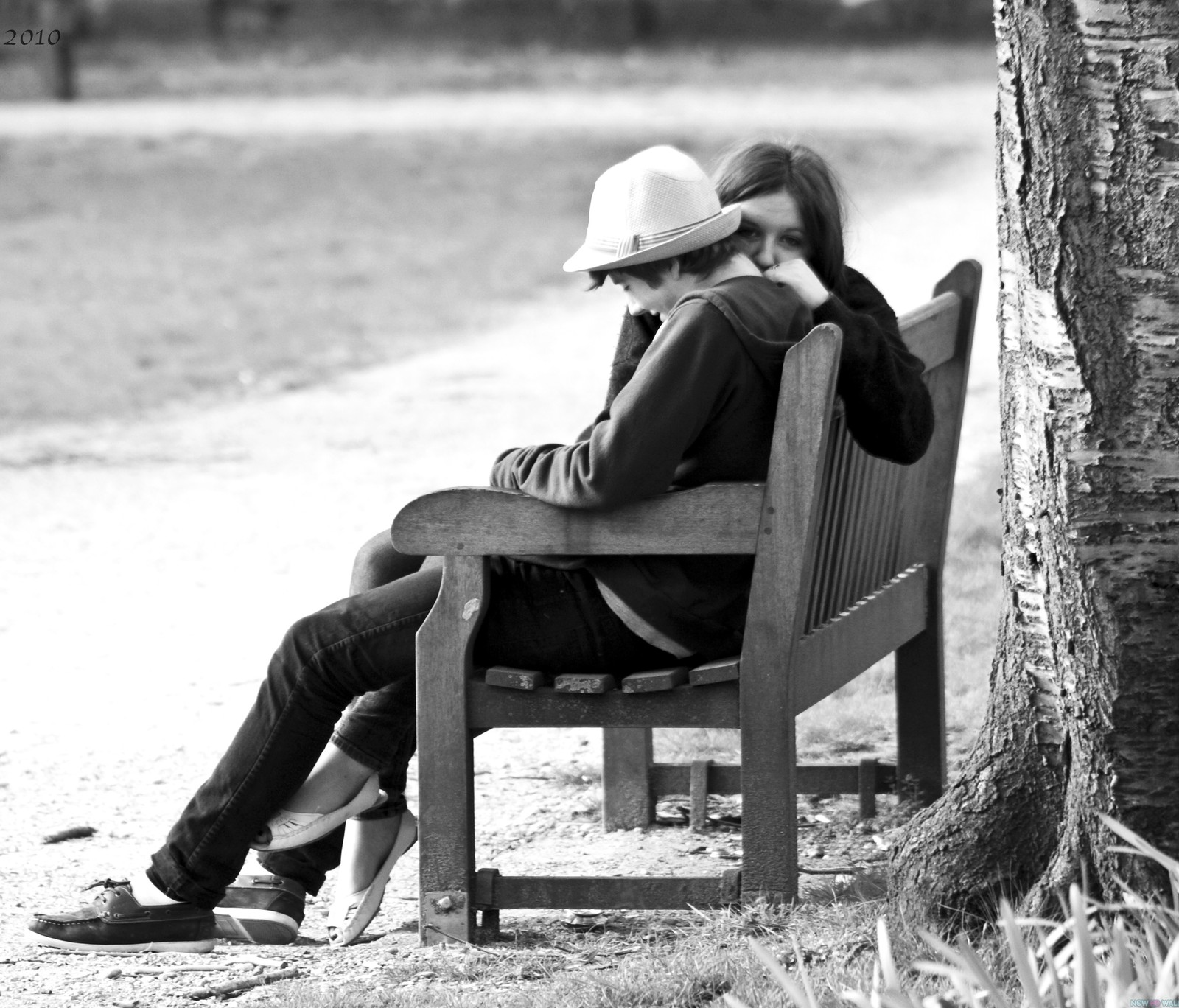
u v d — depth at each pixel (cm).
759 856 1319
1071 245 1166
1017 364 1241
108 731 2064
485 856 1631
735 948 1252
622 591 1302
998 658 1329
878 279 5778
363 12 19612
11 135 11856
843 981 1146
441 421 4072
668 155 1358
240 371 4875
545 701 1329
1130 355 1162
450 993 1242
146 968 1377
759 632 1291
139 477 3553
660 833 1688
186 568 2844
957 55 18112
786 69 17062
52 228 8331
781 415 1262
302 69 17362
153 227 8331
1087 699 1200
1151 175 1148
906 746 1694
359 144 11262
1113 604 1178
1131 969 1010
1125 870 1196
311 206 8981
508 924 1441
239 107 14075
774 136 1530
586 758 1945
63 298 6353
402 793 1455
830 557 1416
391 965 1356
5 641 2459
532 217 8400
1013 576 1284
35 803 1819
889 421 1364
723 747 1867
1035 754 1289
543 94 15088
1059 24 1155
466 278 6656
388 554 1505
